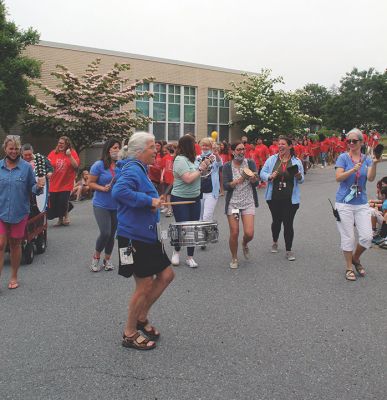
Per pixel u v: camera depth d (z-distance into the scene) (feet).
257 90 92.79
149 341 14.46
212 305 18.03
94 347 14.51
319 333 15.40
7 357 13.85
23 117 61.62
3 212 19.48
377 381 12.40
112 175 22.21
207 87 90.53
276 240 26.25
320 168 87.35
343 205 21.24
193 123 89.30
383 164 94.84
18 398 11.67
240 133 97.25
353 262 22.22
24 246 24.09
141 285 14.17
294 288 20.04
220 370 13.01
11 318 16.90
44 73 67.51
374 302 18.29
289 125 94.17
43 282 21.24
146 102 81.76
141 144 14.43
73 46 70.28
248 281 21.07
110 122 60.18
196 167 23.24
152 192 14.60
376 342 14.71
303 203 45.44
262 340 14.90
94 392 11.93
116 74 62.39
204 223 19.93
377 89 188.75
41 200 26.27
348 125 195.00
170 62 84.17
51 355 13.97
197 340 14.96
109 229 22.43
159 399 11.59
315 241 29.12
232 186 22.98
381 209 29.89
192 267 23.34
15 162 19.81
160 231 14.61
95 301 18.65
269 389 12.00
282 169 24.67
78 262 24.72
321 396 11.68
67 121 57.52
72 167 34.09
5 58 52.29
